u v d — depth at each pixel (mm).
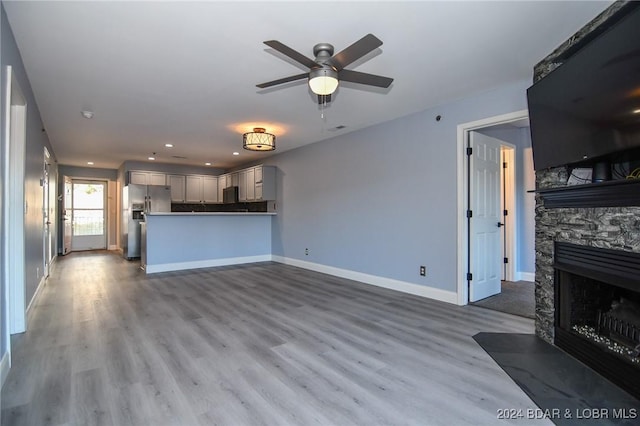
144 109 4008
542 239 2762
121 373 2176
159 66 2875
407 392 1963
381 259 4668
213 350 2541
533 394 1937
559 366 2273
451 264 3822
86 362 2326
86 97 3604
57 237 8102
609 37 1846
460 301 3740
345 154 5254
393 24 2258
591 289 2529
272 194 6934
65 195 8445
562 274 2566
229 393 1951
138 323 3139
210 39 2439
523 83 3227
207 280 5105
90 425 1658
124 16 2154
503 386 2025
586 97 2066
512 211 5051
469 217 3803
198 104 3840
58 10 2084
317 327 3045
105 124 4656
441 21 2229
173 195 8367
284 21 2215
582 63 2070
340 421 1700
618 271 2002
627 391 1940
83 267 6281
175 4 2031
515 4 2045
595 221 2189
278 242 6922
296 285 4762
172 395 1926
